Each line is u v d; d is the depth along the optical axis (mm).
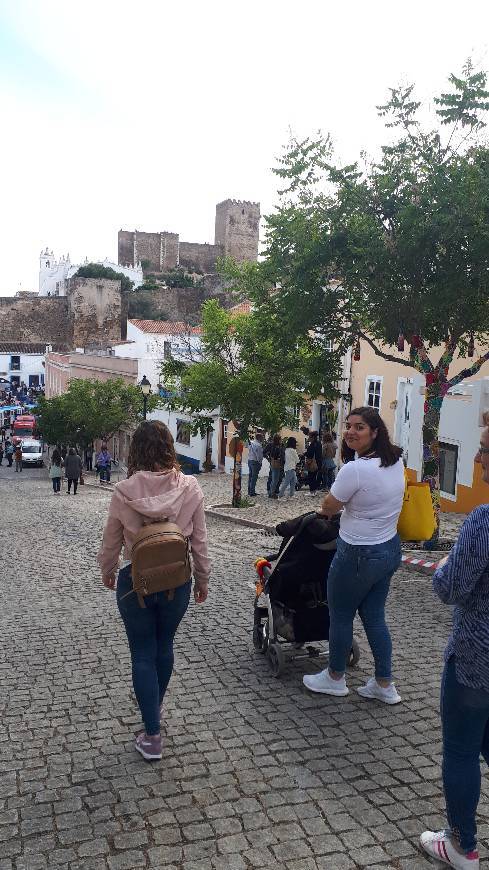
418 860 3184
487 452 2869
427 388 10898
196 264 121125
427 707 4754
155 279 110500
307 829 3408
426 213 9578
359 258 10391
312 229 10766
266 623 5652
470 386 15164
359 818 3490
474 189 9289
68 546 13508
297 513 16547
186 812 3559
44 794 3750
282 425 19109
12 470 48656
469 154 9891
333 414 21562
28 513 20172
